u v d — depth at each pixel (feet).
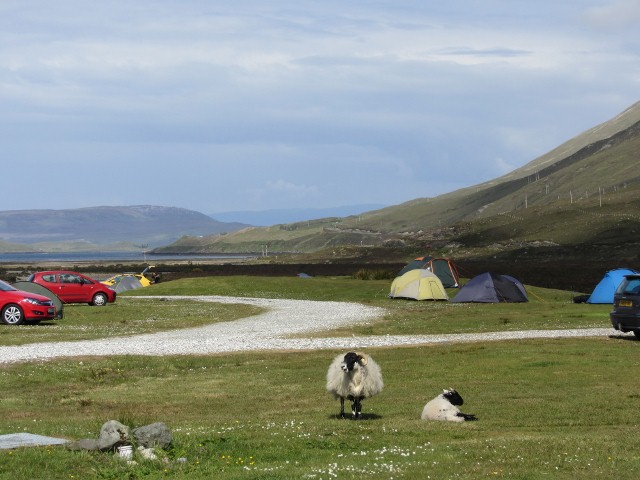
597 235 640.99
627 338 99.71
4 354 84.12
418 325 122.01
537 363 77.77
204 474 35.96
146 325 124.16
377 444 42.45
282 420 51.78
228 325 126.11
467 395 61.05
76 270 521.65
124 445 39.96
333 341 100.68
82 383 69.87
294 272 434.30
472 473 34.83
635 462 36.88
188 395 64.34
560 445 40.96
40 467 36.14
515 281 176.96
